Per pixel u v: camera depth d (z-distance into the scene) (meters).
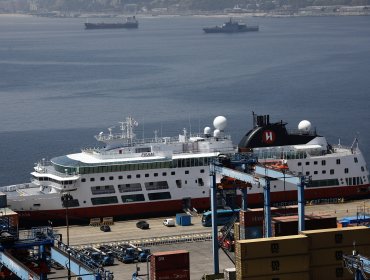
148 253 174.25
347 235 137.88
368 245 138.12
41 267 142.12
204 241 189.62
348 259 120.75
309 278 136.25
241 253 133.62
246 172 163.75
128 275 163.50
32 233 157.00
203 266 170.12
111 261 171.62
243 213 162.62
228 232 176.62
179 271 140.12
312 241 136.62
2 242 142.62
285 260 135.00
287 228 153.25
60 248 143.12
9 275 144.12
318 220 154.25
